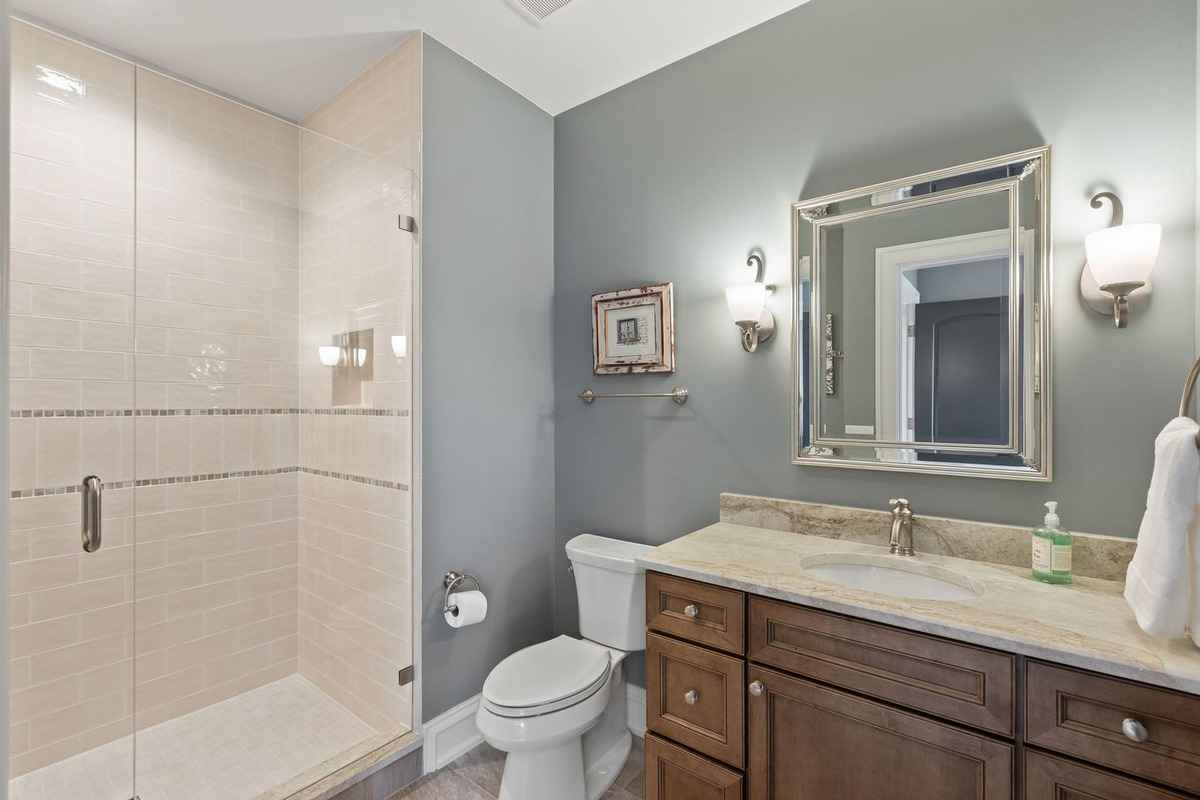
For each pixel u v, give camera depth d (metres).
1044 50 1.44
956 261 1.56
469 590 2.09
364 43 2.01
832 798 1.25
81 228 1.80
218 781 1.75
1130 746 0.95
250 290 2.23
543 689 1.65
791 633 1.31
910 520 1.56
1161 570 0.96
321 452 2.30
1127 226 1.24
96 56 1.81
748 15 1.89
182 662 2.07
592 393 2.36
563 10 1.86
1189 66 1.27
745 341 1.90
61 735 1.75
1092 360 1.38
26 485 1.70
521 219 2.37
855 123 1.74
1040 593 1.25
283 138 2.29
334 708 2.18
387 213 2.01
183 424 2.07
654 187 2.20
